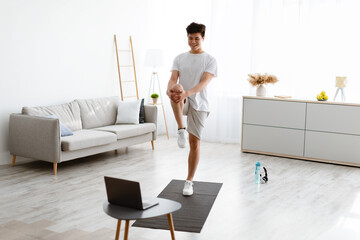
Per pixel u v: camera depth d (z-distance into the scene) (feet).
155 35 26.00
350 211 12.91
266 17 22.31
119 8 23.61
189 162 14.51
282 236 10.98
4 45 18.17
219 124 24.18
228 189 15.05
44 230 11.30
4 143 18.57
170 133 26.23
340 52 20.77
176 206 8.77
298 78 21.91
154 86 26.32
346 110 18.63
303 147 19.88
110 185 8.75
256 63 22.70
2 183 15.58
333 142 19.11
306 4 21.38
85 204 13.39
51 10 19.93
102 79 23.03
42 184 15.51
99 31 22.54
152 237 10.85
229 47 23.36
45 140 16.79
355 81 20.57
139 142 20.85
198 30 13.48
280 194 14.56
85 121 20.44
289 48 21.98
